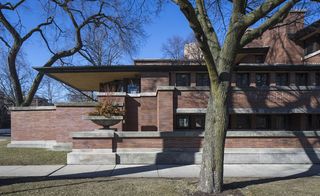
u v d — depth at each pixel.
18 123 20.02
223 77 8.60
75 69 19.14
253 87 17.45
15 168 12.68
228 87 8.61
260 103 17.42
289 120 18.97
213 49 9.01
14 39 28.00
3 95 56.84
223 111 8.53
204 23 9.16
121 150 13.70
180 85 18.86
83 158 13.44
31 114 19.98
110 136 13.62
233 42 8.70
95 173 11.52
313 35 23.19
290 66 18.05
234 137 13.85
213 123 8.54
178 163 13.54
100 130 13.96
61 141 18.19
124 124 17.89
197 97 17.39
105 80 22.34
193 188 8.77
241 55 25.02
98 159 13.42
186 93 17.45
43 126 19.81
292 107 17.41
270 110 17.34
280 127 18.94
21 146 19.75
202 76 18.86
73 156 13.45
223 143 8.57
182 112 17.31
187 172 11.72
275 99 17.45
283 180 10.16
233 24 8.70
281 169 12.46
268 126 18.94
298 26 24.33
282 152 13.76
